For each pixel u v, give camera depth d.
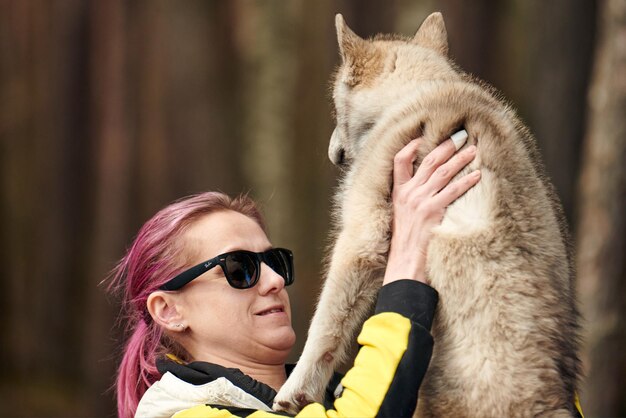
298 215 13.48
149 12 14.24
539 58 11.98
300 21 13.98
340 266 3.30
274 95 13.97
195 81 14.25
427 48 3.92
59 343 13.92
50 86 14.30
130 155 14.04
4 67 14.50
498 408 2.88
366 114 3.78
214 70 14.43
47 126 14.30
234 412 2.91
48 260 14.12
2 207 14.25
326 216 13.33
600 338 7.62
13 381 13.70
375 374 2.76
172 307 3.31
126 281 3.48
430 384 2.98
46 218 14.20
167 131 14.13
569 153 11.52
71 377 13.84
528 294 2.94
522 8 12.73
